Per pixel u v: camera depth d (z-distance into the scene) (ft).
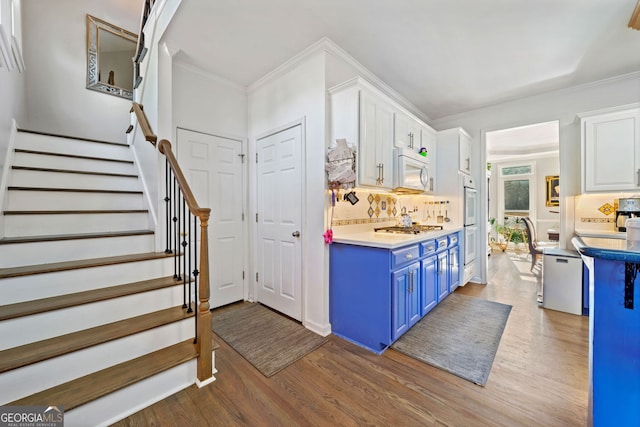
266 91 9.77
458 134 11.86
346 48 7.99
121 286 6.32
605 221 10.07
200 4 6.19
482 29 7.14
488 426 4.55
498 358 6.55
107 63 11.93
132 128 9.98
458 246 11.62
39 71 10.34
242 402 5.11
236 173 10.30
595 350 2.98
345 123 7.59
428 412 4.87
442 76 9.63
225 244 9.96
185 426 4.55
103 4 11.76
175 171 6.60
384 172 8.46
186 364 5.47
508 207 23.99
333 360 6.54
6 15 6.40
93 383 4.64
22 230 6.40
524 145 19.69
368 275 7.18
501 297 10.90
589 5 6.27
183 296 6.58
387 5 6.28
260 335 7.79
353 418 4.74
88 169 8.86
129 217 7.97
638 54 8.28
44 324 4.93
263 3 6.16
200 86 9.18
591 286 3.18
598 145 9.33
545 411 4.86
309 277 8.31
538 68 9.11
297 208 8.66
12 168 7.05
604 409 2.93
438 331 7.95
